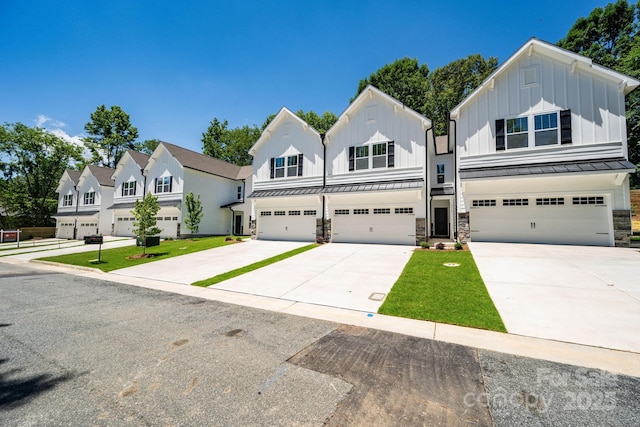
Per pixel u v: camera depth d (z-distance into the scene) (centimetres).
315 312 586
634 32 2269
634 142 1784
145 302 674
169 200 2450
